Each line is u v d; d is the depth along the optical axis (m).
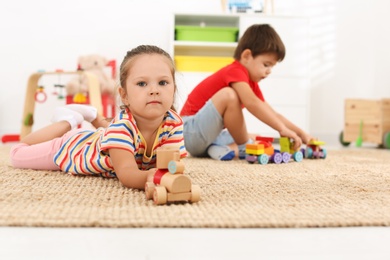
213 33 2.58
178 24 2.75
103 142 0.88
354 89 2.91
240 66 1.53
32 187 0.83
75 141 1.03
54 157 1.05
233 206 0.69
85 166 0.96
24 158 1.10
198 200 0.72
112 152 0.86
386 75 2.86
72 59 2.78
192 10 2.83
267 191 0.83
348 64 2.91
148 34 2.81
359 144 2.47
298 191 0.83
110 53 2.80
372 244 0.53
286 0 2.87
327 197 0.78
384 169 1.20
